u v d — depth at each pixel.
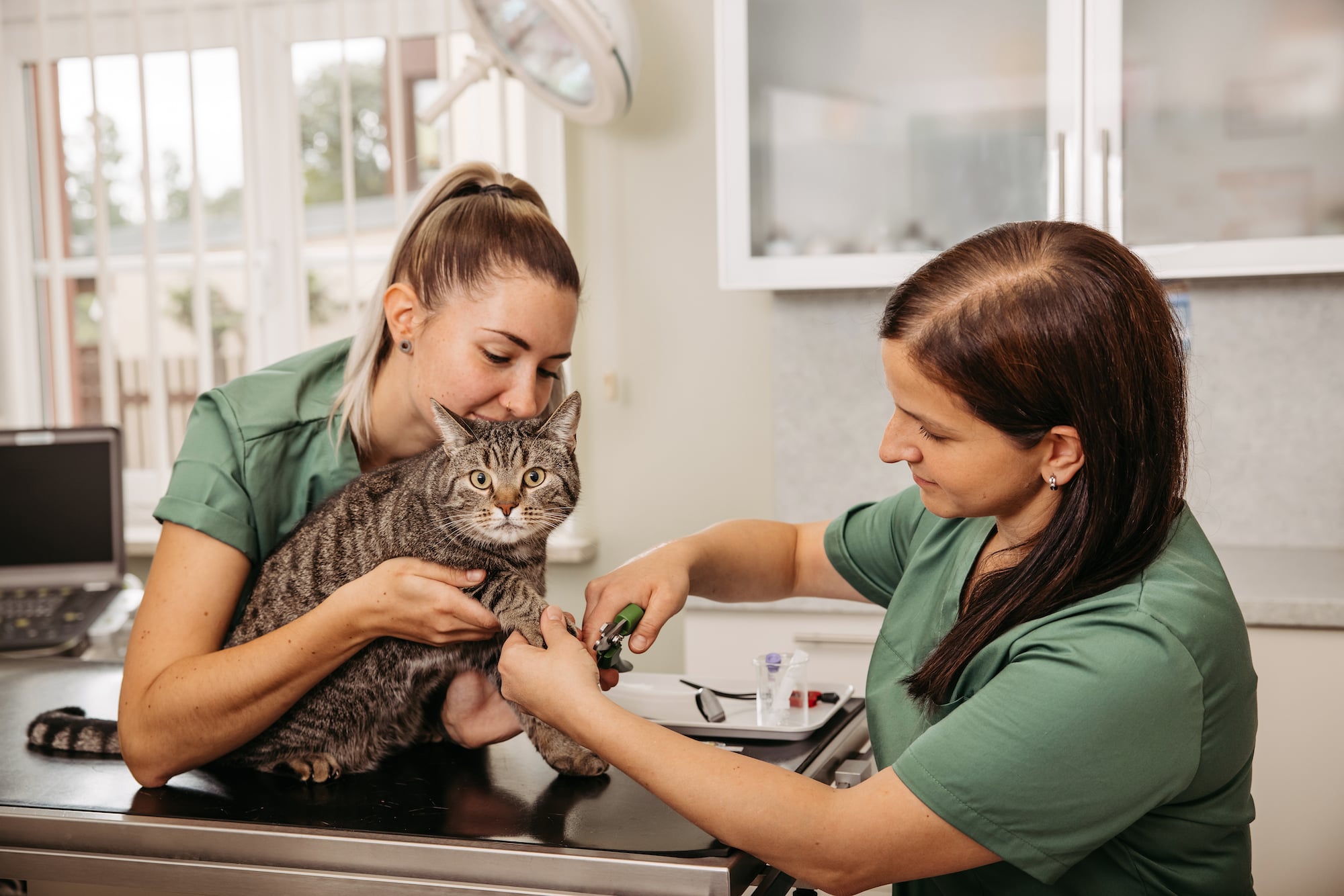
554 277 1.20
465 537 1.23
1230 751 0.91
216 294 2.78
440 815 1.00
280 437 1.23
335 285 2.77
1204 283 2.26
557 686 0.95
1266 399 2.25
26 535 2.32
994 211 2.08
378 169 2.72
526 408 1.24
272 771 1.15
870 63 2.11
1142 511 0.91
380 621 1.03
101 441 2.35
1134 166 2.00
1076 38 1.97
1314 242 1.92
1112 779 0.83
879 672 1.16
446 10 2.54
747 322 2.56
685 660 2.34
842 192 2.14
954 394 0.91
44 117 2.74
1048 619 0.90
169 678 1.06
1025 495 0.97
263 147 2.73
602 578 1.16
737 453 2.59
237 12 2.66
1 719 1.34
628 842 0.92
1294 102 1.93
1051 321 0.87
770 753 1.15
